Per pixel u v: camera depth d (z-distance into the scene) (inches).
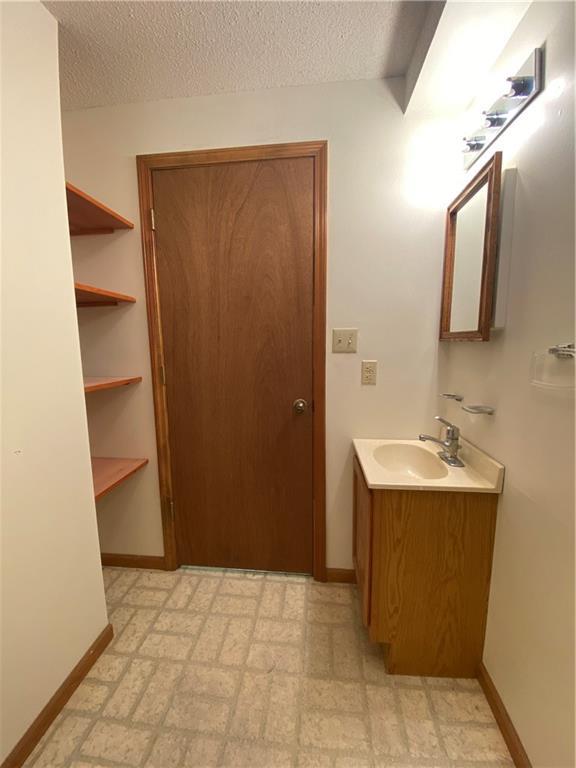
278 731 39.8
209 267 59.1
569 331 29.8
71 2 38.9
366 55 48.0
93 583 48.9
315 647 50.8
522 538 37.0
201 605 59.0
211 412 63.1
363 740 38.9
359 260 57.0
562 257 30.6
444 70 43.8
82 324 63.4
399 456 58.2
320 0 39.1
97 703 43.1
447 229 53.7
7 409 35.7
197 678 46.2
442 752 37.8
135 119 57.2
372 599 45.9
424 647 46.2
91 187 59.4
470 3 35.2
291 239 57.1
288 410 61.6
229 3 39.4
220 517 66.2
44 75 39.8
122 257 60.5
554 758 31.0
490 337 43.2
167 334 61.7
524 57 36.3
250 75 51.4
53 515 41.8
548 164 32.5
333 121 54.2
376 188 55.2
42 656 40.2
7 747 35.8
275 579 65.2
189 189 57.6
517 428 38.0
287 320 59.2
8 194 35.6
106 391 64.9
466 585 44.6
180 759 37.3
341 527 63.8
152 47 45.6
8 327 35.7
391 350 58.7
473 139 45.9
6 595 35.8
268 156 55.4
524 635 36.3
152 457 65.9
